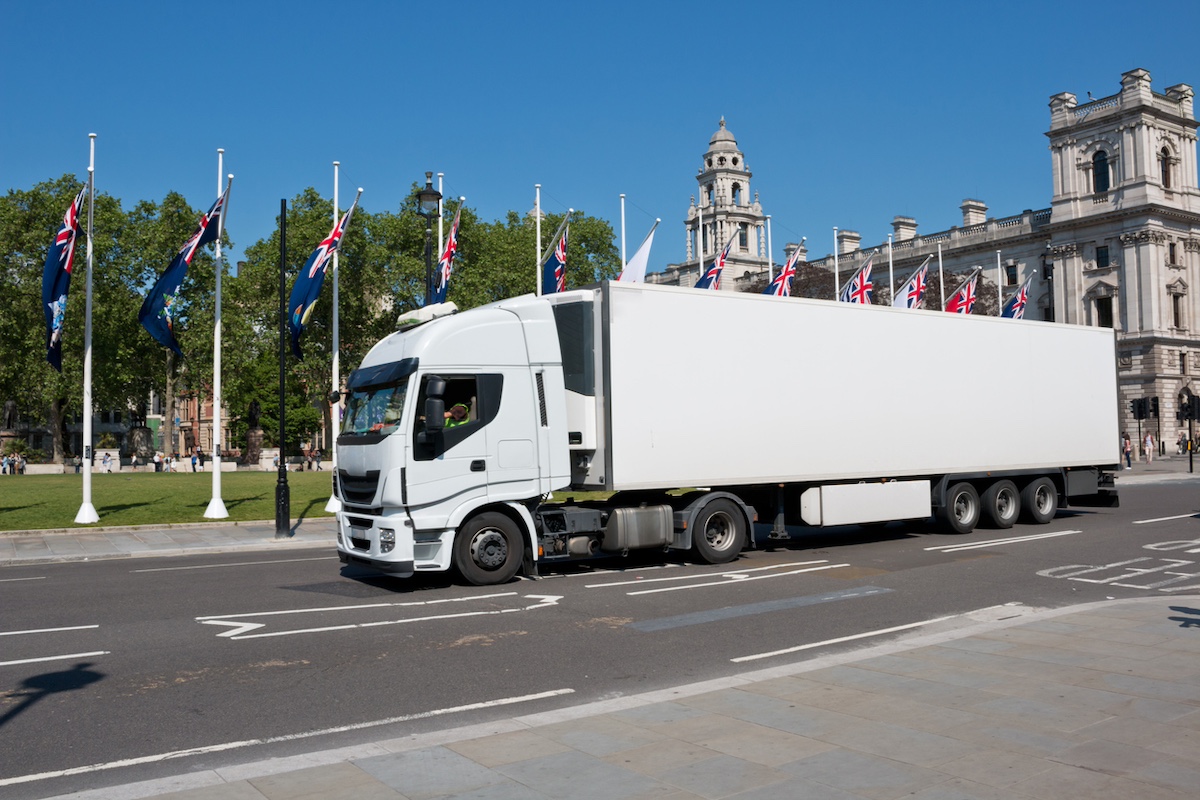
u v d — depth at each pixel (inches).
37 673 341.1
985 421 753.0
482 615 442.6
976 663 312.3
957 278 3024.1
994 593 483.8
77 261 2476.6
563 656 358.6
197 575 610.5
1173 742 227.3
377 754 233.0
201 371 2610.7
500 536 532.4
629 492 611.2
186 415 4365.2
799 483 664.4
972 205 3408.0
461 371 517.0
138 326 2600.9
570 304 571.5
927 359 713.6
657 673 331.0
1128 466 1962.4
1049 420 803.4
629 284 568.1
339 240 989.2
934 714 255.0
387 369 529.3
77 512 1037.2
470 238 2393.0
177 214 2628.0
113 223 2527.1
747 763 219.0
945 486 731.4
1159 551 634.8
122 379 2642.7
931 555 634.2
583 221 2741.1
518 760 224.8
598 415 561.6
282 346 884.0
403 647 377.7
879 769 212.7
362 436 525.3
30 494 1302.9
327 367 2564.0
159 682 327.0
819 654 356.5
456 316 525.3
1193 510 949.2
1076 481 836.0
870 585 514.9
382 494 504.4
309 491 1348.4
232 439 3659.0
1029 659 315.9
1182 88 2913.4
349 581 563.5
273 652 371.6
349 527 541.3
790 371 633.0
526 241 2482.8
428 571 540.1
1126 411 2847.0
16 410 3009.4
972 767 212.7
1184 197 2910.9
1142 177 2805.1
